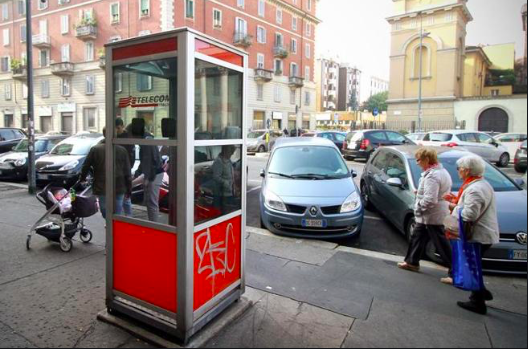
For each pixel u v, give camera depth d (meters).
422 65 35.25
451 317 3.43
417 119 34.56
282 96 43.38
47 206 5.26
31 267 4.57
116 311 3.37
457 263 3.59
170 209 3.02
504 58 32.41
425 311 3.53
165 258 3.02
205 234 3.12
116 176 3.28
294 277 4.31
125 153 3.25
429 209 4.29
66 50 36.56
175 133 2.98
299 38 45.47
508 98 30.31
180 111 2.85
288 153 7.16
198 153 3.05
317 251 5.18
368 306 3.63
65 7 36.12
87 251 5.17
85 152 10.52
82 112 36.41
